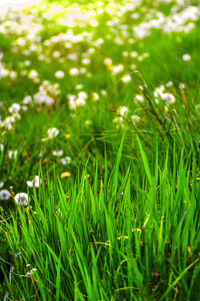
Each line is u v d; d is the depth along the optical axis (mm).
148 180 2691
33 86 4832
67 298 2496
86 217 2596
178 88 3336
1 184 3008
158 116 3023
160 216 2535
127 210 2553
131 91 3832
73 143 3328
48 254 2574
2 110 3777
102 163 3102
